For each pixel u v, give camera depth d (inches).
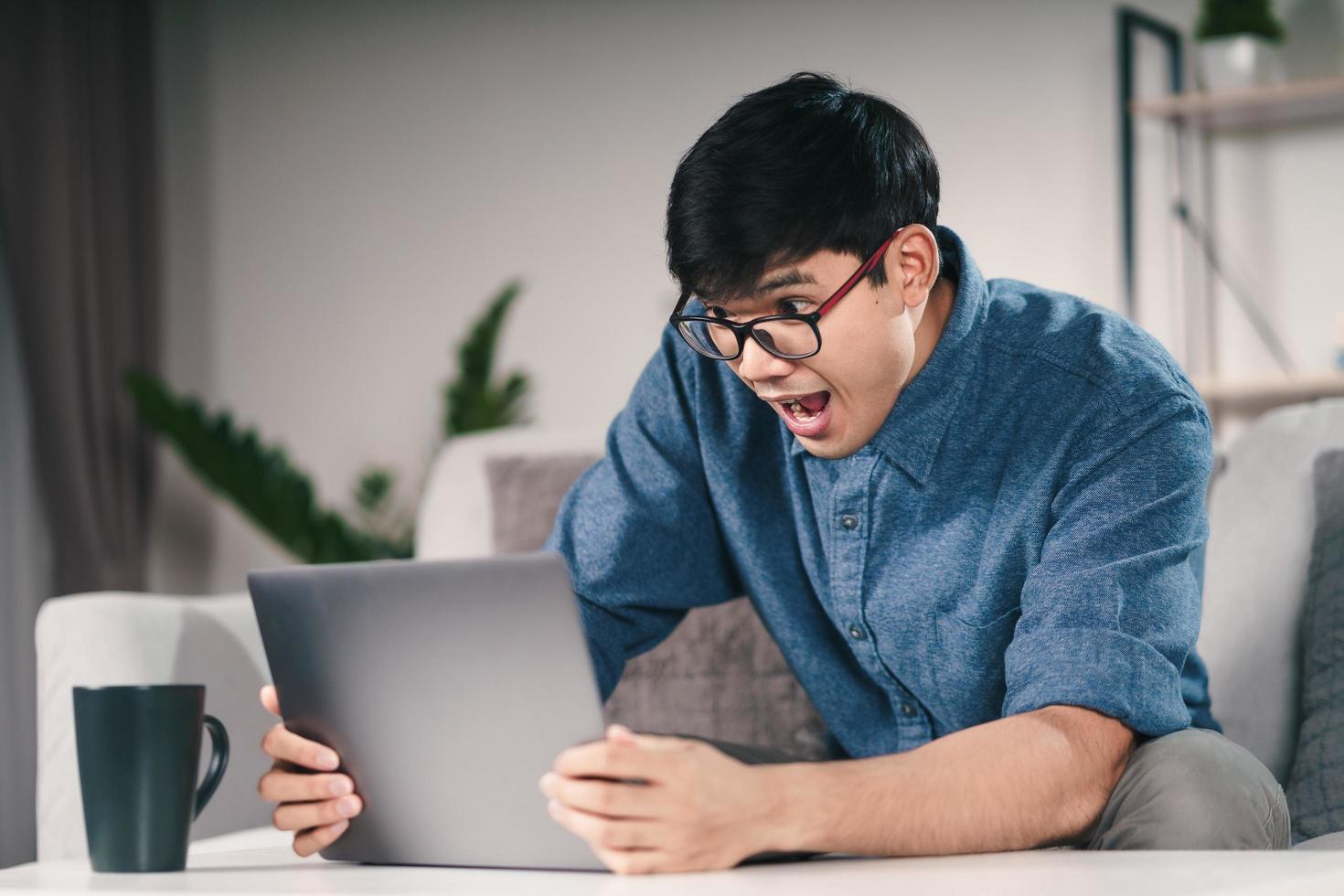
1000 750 35.1
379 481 157.5
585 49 161.2
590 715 32.1
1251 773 37.1
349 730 35.4
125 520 157.9
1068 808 35.4
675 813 30.3
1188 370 137.1
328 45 171.0
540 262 161.8
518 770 33.1
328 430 168.2
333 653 35.1
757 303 40.1
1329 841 42.7
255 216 172.6
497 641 32.9
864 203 39.7
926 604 47.1
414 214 166.9
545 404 160.2
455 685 33.6
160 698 34.6
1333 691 53.1
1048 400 45.6
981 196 144.6
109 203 159.8
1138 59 139.7
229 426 152.9
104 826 34.6
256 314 171.6
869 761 33.8
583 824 30.7
